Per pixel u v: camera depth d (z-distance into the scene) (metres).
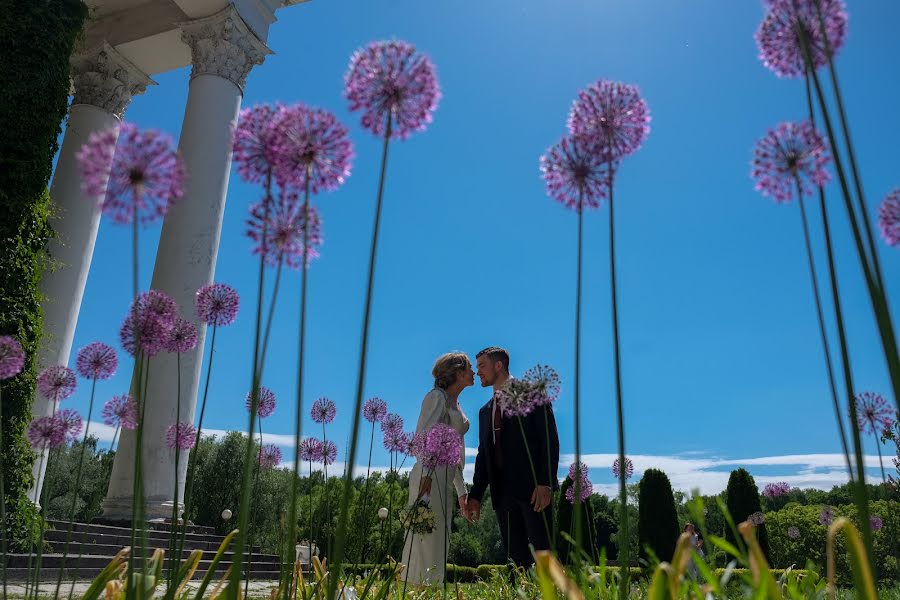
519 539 4.20
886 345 0.76
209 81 13.09
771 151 1.15
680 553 0.97
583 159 1.29
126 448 10.27
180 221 11.87
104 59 14.46
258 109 1.05
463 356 4.73
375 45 1.12
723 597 1.20
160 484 10.11
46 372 2.02
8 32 8.42
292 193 1.08
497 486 4.38
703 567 1.25
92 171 0.82
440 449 2.87
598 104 1.30
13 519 6.54
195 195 12.12
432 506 4.07
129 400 1.93
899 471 2.96
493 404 4.40
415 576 4.03
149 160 0.84
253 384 1.01
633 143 1.30
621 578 0.99
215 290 1.71
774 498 8.81
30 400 7.30
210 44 13.30
